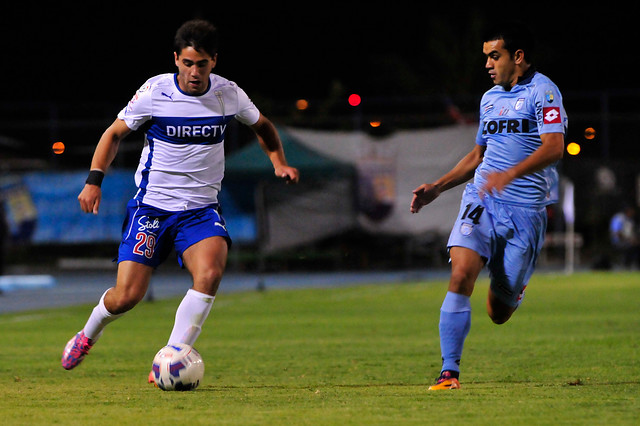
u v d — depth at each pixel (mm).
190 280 99562
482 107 26188
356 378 28438
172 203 25125
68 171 92750
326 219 96562
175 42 24297
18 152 115250
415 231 97375
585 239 117812
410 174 97312
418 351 36406
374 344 39219
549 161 23969
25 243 92438
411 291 75000
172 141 24938
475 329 44344
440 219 97125
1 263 93875
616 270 102625
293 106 119688
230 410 19984
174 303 65625
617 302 60656
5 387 25594
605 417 18594
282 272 109500
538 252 26219
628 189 105625
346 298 68625
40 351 37125
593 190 106125
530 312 53750
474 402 20719
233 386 25938
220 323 50250
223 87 25078
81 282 95062
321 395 22625
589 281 81875
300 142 98625
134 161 108125
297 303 64500
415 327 47281
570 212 97688
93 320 26047
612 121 109000
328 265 110125
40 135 119250
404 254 111438
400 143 97500
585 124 113000
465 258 24719
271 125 26156
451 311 24250
